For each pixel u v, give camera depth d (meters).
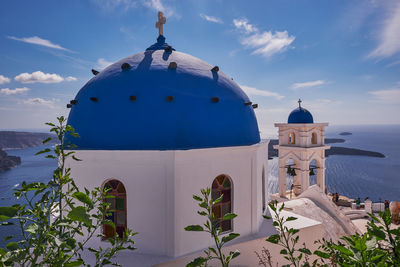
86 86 8.23
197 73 7.86
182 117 6.95
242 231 7.64
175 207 6.41
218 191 7.35
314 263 3.29
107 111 7.14
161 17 9.77
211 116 7.33
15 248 2.43
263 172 9.49
